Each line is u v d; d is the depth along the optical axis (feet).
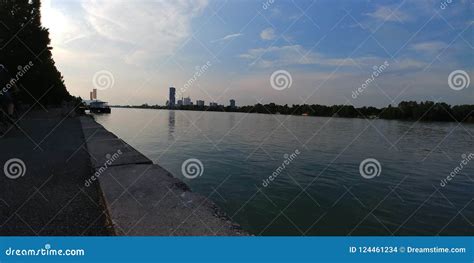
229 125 129.49
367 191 28.58
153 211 14.65
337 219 20.77
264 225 19.04
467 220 21.83
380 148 64.90
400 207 24.26
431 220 21.65
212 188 27.48
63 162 26.21
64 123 73.10
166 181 19.94
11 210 14.78
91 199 16.75
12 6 97.76
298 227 18.94
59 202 16.11
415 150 64.03
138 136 76.43
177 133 87.40
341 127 128.98
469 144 77.36
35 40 102.83
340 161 45.37
